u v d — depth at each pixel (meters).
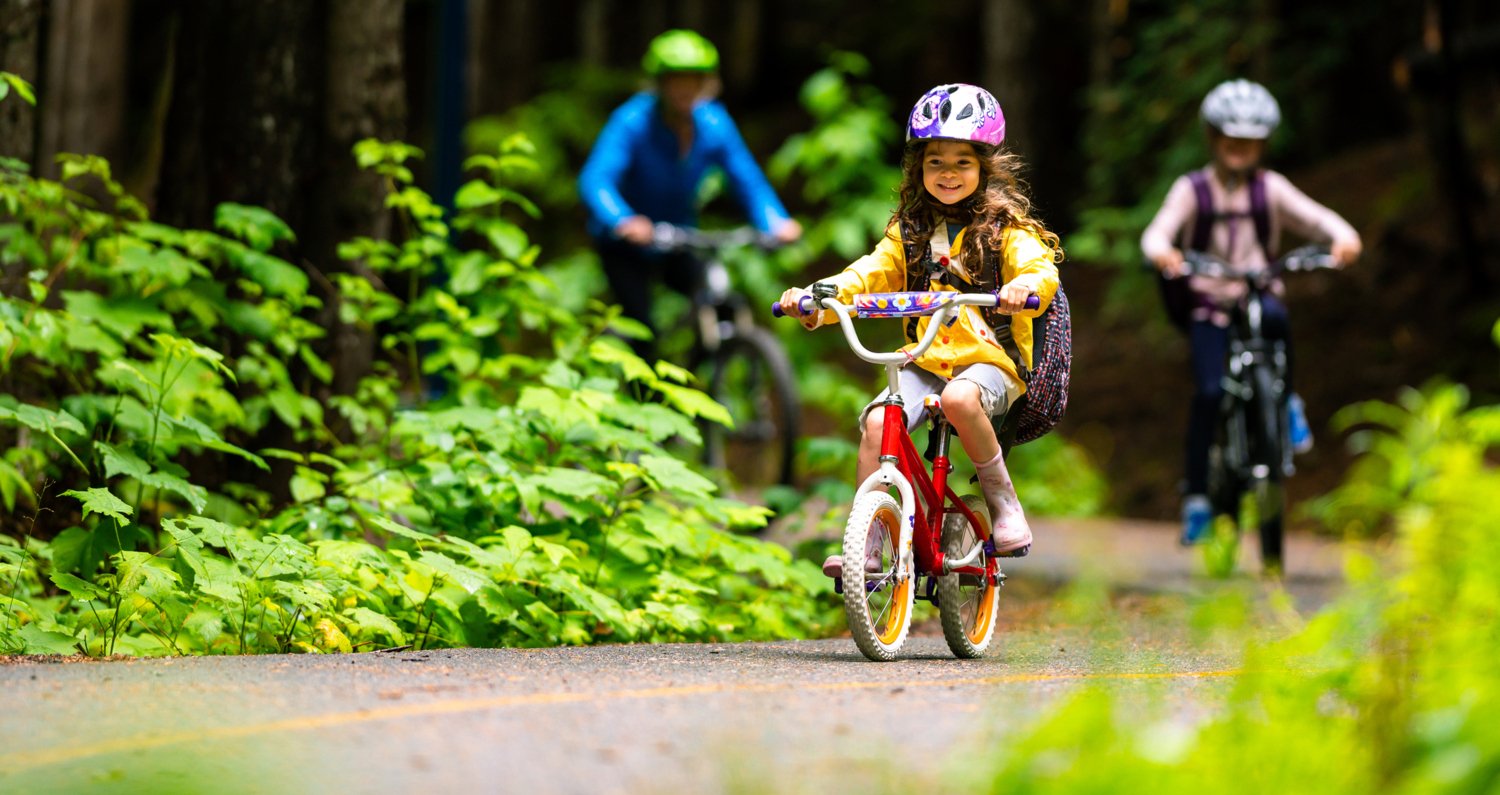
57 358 10.16
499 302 11.52
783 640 9.62
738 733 5.32
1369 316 23.56
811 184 27.05
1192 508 14.20
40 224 10.71
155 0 17.11
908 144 8.30
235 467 11.85
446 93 22.55
